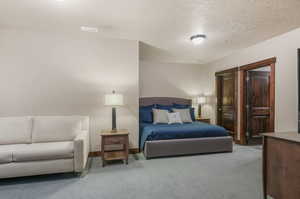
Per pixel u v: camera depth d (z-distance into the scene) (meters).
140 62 5.51
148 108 4.82
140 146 3.79
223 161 3.22
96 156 3.53
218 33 3.31
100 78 3.55
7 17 2.69
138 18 2.71
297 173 1.57
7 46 3.19
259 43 3.85
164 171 2.77
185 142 3.50
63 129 3.02
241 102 4.45
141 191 2.16
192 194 2.09
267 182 1.88
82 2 2.26
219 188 2.24
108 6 2.35
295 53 3.11
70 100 3.43
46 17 2.68
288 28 3.07
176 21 2.80
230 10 2.46
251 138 4.61
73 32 3.31
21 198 2.00
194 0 2.21
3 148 2.48
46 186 2.28
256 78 4.70
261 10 2.45
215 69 5.39
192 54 4.78
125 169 2.85
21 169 2.35
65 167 2.49
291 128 3.17
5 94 3.18
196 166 2.98
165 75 5.71
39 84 3.31
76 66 3.45
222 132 3.76
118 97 3.18
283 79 3.32
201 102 5.54
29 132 2.89
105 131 3.24
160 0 2.21
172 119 4.34
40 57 3.31
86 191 2.15
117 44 3.63
